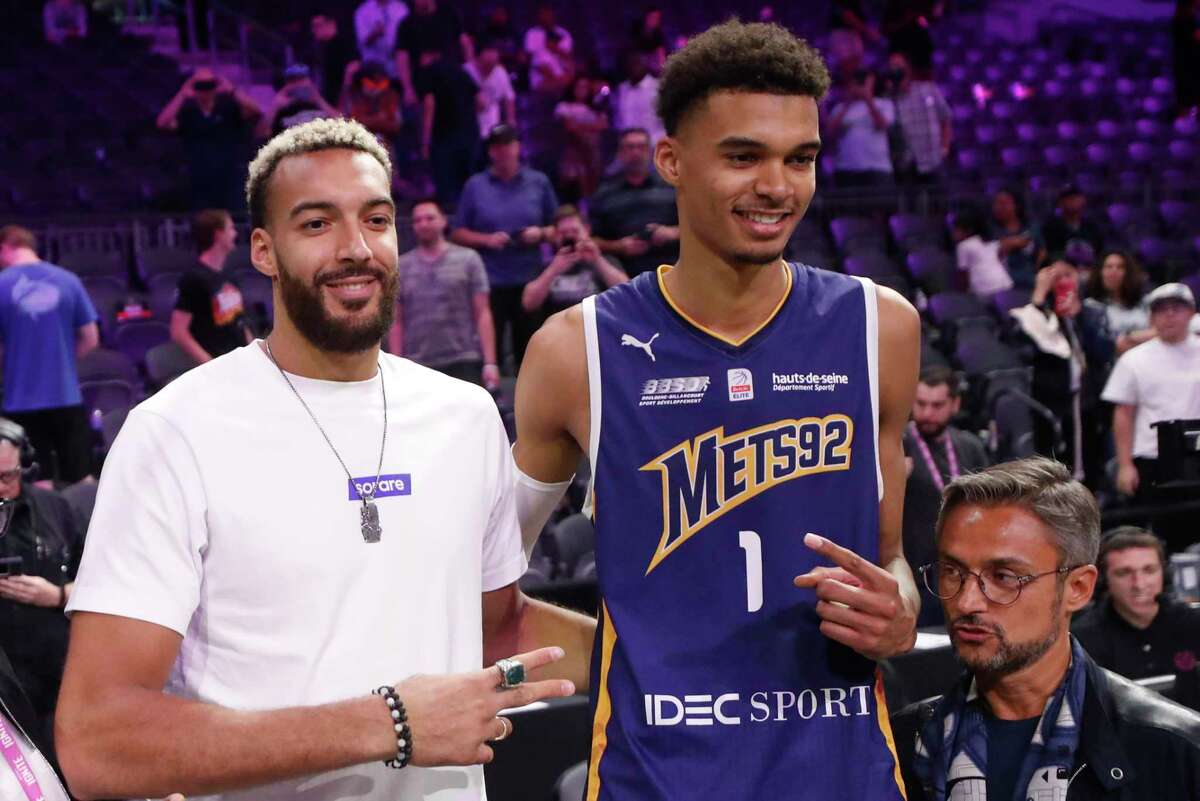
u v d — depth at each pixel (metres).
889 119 10.56
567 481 2.31
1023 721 2.18
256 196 1.95
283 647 1.86
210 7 13.01
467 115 9.73
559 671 2.31
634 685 2.02
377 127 9.95
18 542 3.95
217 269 6.77
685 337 2.08
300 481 1.91
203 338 6.73
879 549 2.19
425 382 2.06
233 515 1.87
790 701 2.04
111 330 8.06
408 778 1.96
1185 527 6.04
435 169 9.75
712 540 2.04
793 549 2.04
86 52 12.03
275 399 1.94
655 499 2.06
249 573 1.87
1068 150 13.12
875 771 2.05
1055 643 2.12
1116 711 2.15
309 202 1.89
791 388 2.06
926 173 10.89
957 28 15.68
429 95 9.68
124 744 1.75
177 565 1.83
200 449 1.87
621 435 2.07
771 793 2.01
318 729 1.75
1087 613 4.36
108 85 11.70
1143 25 15.80
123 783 1.75
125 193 10.16
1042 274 7.37
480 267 6.87
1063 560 2.10
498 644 2.23
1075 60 15.15
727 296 2.06
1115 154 13.08
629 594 2.06
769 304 2.09
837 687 2.06
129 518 1.84
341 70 10.97
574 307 2.14
